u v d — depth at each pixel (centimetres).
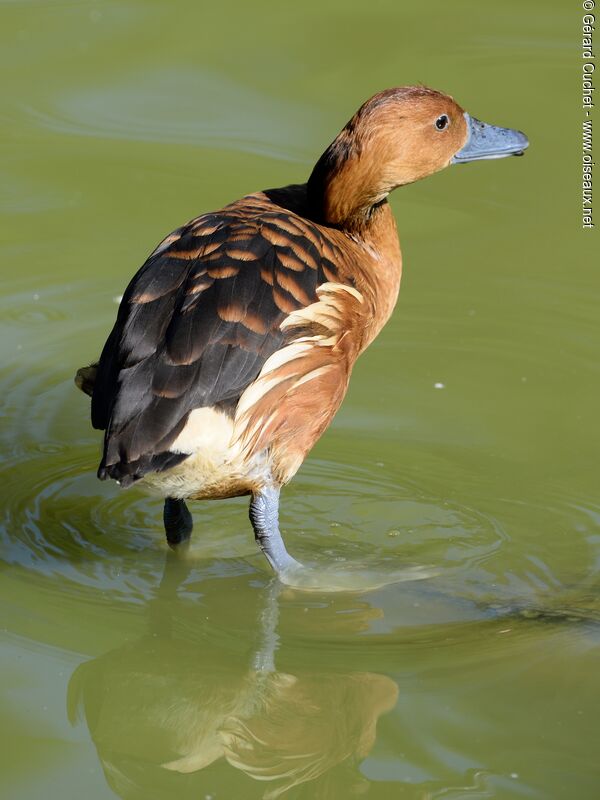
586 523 1240
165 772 918
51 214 1745
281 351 1058
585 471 1323
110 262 1664
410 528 1237
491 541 1214
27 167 1823
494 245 1744
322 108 1942
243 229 1105
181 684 1012
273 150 1858
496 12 2222
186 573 1162
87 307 1591
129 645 1050
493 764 900
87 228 1716
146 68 2052
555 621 1079
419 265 1697
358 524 1245
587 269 1692
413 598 1123
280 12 2214
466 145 1258
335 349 1120
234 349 1028
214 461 1048
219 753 942
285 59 2075
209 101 1969
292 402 1086
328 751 935
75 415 1420
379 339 1572
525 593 1129
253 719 973
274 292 1067
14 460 1333
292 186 1303
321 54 2088
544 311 1611
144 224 1716
